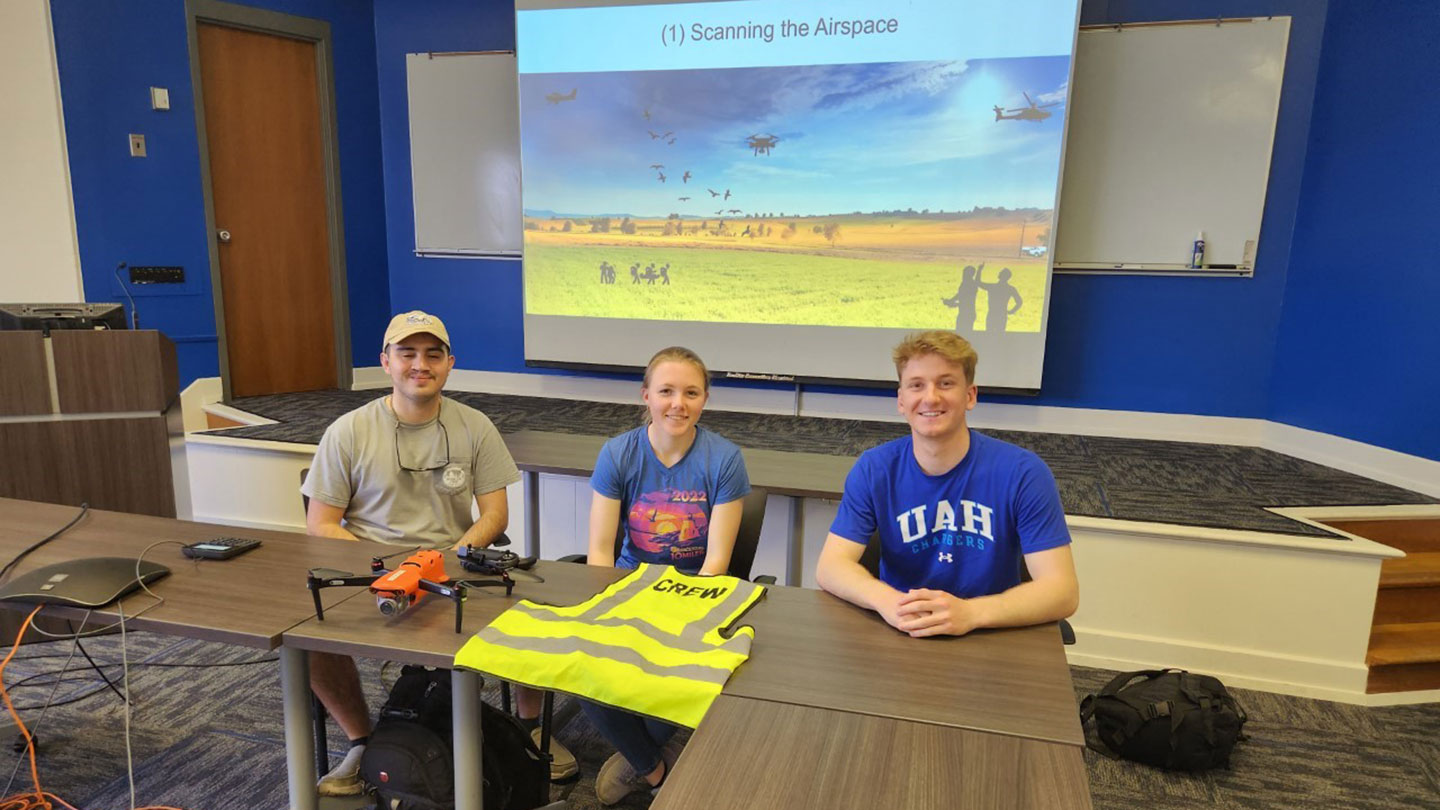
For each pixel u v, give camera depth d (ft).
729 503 6.22
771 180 14.52
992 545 4.84
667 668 3.90
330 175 16.80
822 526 9.15
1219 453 13.10
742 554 6.48
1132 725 7.09
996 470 4.81
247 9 15.23
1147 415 14.19
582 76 15.01
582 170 15.35
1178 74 13.08
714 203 14.85
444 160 16.74
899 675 3.97
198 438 11.82
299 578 4.97
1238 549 8.42
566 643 4.09
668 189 15.02
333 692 5.92
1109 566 8.86
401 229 17.46
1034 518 4.71
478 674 4.28
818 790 3.06
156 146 14.64
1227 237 13.34
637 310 15.58
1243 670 8.56
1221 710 7.02
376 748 4.85
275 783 6.41
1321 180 12.51
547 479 10.28
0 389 7.97
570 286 15.85
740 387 15.66
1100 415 14.38
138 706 7.52
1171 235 13.56
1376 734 7.66
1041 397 14.61
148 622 4.33
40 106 13.47
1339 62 12.19
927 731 3.48
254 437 12.02
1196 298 13.69
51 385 8.20
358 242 17.40
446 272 17.35
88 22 13.66
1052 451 13.10
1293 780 6.93
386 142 17.15
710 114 14.56
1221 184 13.23
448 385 17.70
